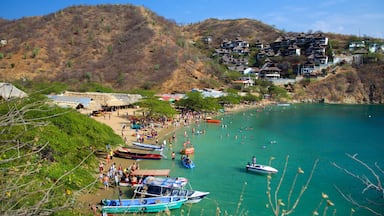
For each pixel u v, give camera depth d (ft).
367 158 152.56
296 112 332.39
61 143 85.87
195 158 149.59
